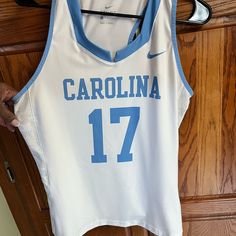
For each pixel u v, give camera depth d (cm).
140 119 72
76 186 80
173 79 66
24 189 94
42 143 72
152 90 67
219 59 72
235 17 67
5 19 67
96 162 77
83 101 69
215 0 65
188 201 95
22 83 76
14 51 71
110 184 81
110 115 71
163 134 70
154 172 77
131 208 84
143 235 102
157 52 63
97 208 85
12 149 87
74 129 73
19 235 112
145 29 62
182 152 86
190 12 65
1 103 69
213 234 103
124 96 69
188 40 70
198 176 90
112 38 65
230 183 91
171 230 82
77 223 84
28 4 61
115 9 63
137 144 75
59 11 60
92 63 65
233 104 78
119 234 102
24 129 71
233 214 97
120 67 65
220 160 87
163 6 60
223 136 83
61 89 68
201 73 74
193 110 80
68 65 65
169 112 69
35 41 70
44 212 99
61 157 75
